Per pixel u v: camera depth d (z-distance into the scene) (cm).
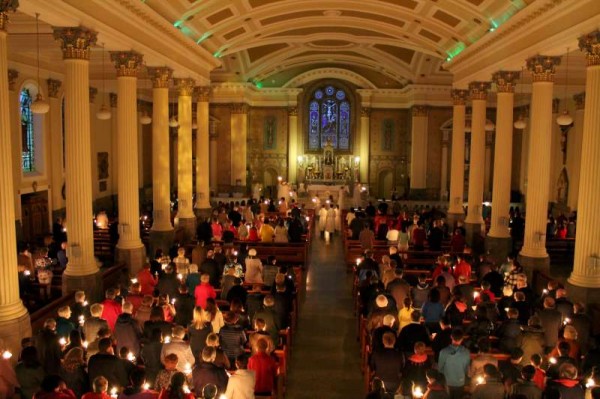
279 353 1010
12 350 1013
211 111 3722
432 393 707
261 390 860
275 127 3959
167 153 1984
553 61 1566
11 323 1012
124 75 1598
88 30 1287
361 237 1870
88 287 1336
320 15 2303
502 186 1934
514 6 1602
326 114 3966
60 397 673
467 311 1153
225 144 3747
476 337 979
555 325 1011
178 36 1912
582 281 1294
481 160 2277
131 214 1655
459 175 2528
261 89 3884
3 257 1013
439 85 3606
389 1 2022
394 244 1936
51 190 2331
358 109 3941
